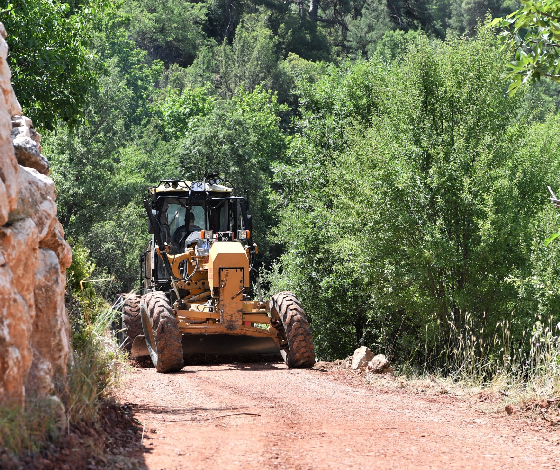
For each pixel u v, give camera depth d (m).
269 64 100.25
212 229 17.69
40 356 6.29
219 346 16.67
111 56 81.00
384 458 6.70
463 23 117.06
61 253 7.29
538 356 12.65
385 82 29.27
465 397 11.27
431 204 22.17
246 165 58.03
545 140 22.73
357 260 23.14
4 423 5.09
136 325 16.31
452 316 20.61
